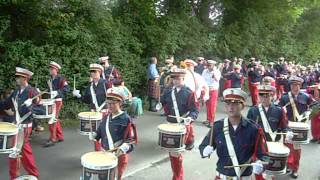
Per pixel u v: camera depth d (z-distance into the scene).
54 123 10.76
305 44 35.69
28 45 12.70
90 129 8.83
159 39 17.69
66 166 9.23
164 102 8.73
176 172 7.99
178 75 8.59
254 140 5.48
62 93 11.12
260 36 27.88
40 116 10.06
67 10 13.95
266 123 8.01
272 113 8.03
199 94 12.42
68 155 10.01
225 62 20.70
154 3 18.08
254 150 5.50
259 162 5.34
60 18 13.41
